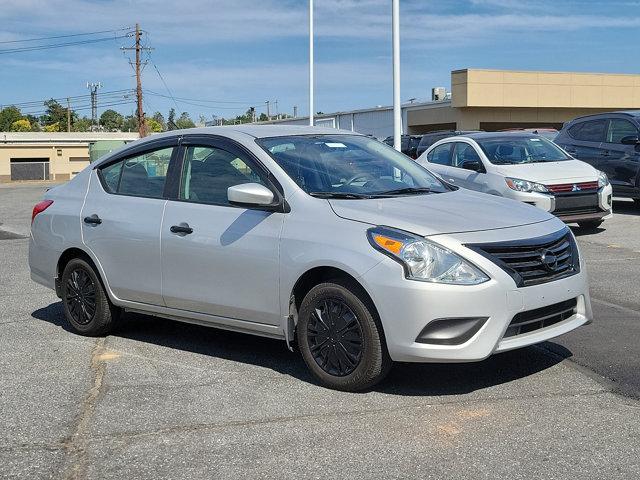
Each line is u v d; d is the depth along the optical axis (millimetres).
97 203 6609
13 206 25125
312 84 26078
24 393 5227
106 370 5734
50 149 72312
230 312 5664
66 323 7301
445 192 5863
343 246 4977
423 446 4219
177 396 5113
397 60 16938
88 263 6641
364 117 49781
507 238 4891
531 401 4867
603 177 12289
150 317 7438
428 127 47656
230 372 5629
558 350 5934
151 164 6383
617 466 3914
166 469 4012
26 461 4145
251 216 5520
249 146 5766
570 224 13797
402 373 5477
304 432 4453
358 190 5598
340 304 5047
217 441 4359
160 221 6051
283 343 6395
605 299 7707
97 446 4320
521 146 12883
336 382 5102
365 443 4277
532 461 3996
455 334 4699
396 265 4750
